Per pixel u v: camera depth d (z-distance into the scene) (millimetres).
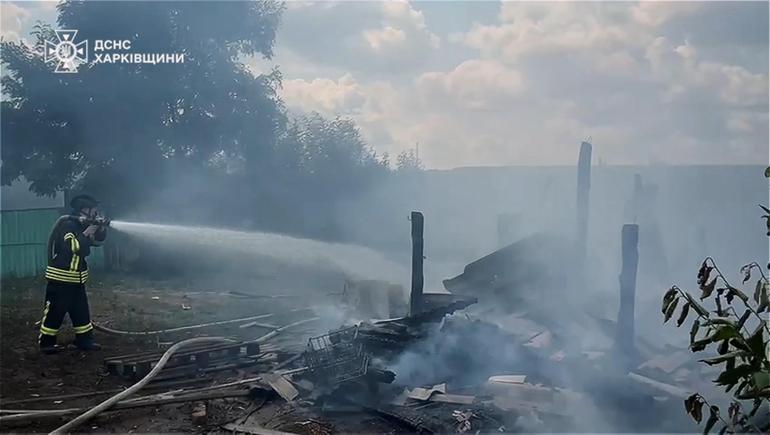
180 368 6859
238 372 6969
